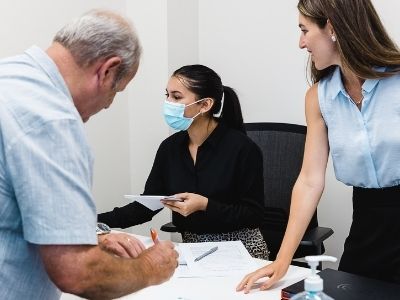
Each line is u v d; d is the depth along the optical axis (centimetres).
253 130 243
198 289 141
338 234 272
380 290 120
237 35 298
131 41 101
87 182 95
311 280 90
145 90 303
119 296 99
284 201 232
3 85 92
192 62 311
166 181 213
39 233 88
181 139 213
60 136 90
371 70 132
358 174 144
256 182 204
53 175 88
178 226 211
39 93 92
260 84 293
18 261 95
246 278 143
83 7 276
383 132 136
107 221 209
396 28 245
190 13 305
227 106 213
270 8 282
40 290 100
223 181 202
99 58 98
